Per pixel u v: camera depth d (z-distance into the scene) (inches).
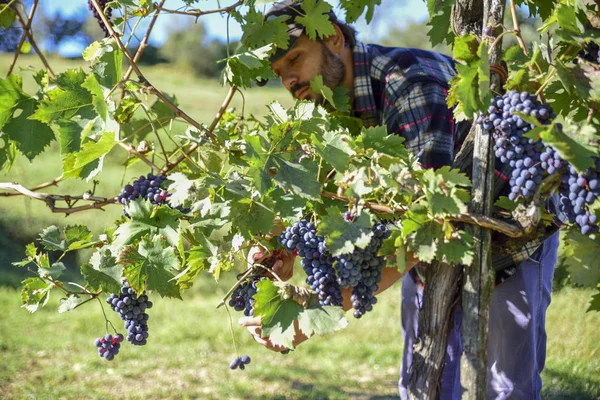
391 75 94.0
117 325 327.9
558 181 63.7
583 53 69.9
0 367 265.0
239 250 79.9
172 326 328.5
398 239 65.9
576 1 69.4
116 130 82.2
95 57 87.0
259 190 70.0
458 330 98.9
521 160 63.9
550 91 71.7
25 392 239.6
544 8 83.7
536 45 70.0
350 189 68.5
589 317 273.7
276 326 70.5
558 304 288.4
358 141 73.5
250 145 70.9
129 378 261.0
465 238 66.4
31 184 561.9
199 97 874.1
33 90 606.9
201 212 73.2
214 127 96.0
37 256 90.0
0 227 483.5
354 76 99.6
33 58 928.9
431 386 74.9
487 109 64.8
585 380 221.0
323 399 238.4
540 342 101.7
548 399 208.2
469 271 70.3
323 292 70.5
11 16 106.5
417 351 76.5
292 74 101.8
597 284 65.5
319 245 69.7
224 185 73.9
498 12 71.4
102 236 86.7
